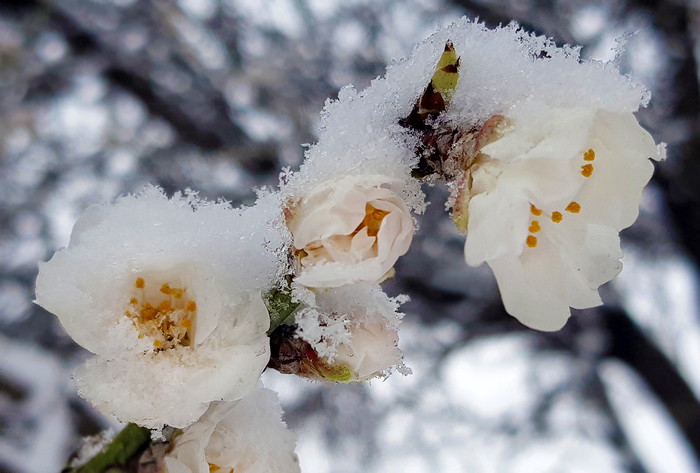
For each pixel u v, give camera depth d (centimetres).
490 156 25
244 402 27
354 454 76
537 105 25
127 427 26
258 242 26
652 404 99
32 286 72
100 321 26
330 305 26
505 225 25
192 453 26
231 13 78
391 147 26
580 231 26
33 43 80
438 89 26
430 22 77
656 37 76
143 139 81
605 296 85
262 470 26
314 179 26
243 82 78
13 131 78
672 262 88
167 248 26
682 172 76
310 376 26
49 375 60
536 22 74
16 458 56
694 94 75
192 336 26
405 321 83
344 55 79
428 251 80
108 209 26
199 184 78
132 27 80
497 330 88
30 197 75
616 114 25
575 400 97
